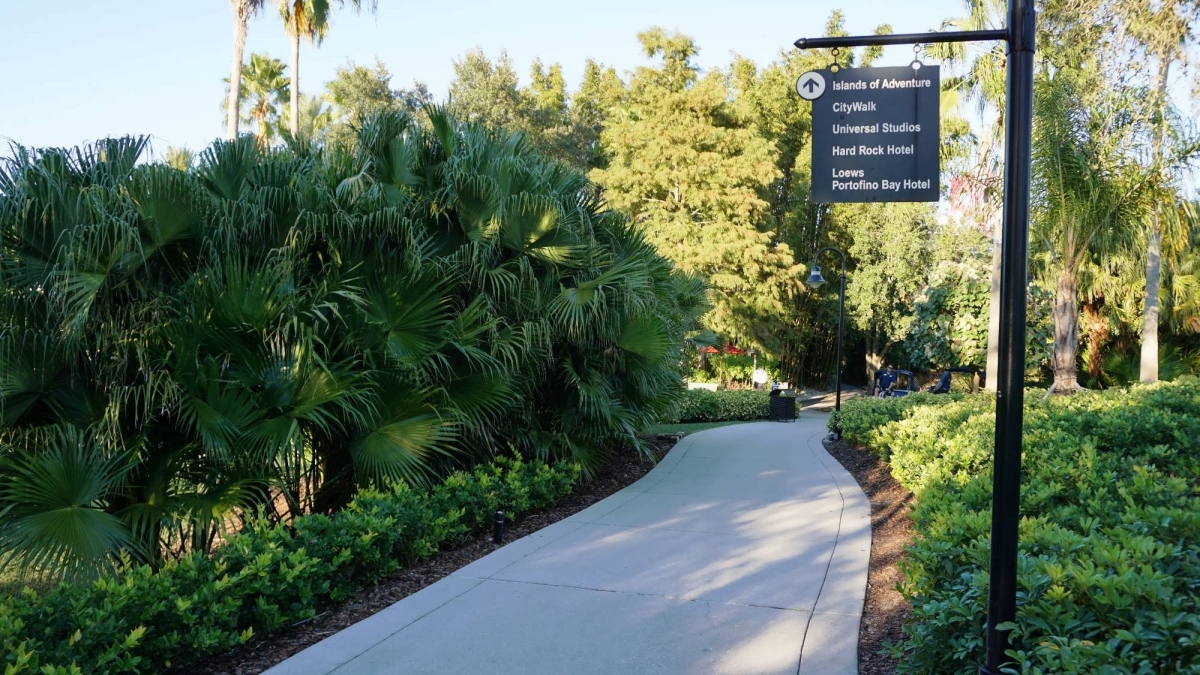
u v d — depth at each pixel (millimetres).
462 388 7582
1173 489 4648
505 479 7902
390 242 7648
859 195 3998
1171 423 7008
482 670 4188
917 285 29281
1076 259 12133
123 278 6504
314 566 5027
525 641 4582
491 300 8062
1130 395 10141
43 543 5340
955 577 3852
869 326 31859
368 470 6738
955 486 6285
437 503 6750
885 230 29891
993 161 18141
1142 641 2574
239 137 7777
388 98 31484
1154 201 11812
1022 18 3279
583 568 6047
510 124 31500
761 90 33219
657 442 13609
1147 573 2904
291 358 6445
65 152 6898
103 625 3873
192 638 4199
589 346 9070
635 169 28203
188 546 6715
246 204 6996
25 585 5926
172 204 6629
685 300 13148
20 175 6449
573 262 8742
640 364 9516
